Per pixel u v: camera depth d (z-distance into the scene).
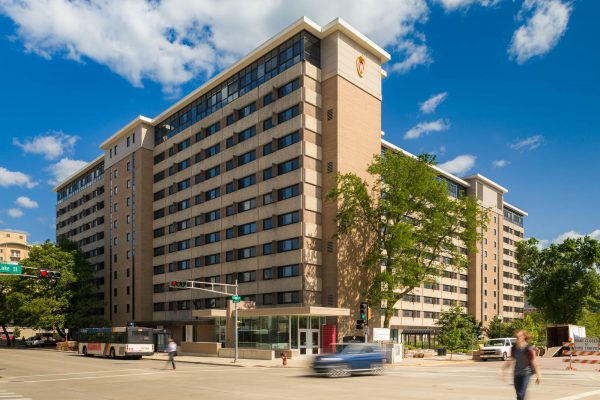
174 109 75.56
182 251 70.75
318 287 53.12
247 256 59.59
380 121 60.00
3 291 79.50
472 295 95.06
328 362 24.94
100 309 86.62
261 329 47.62
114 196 86.25
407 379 23.98
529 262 75.12
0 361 40.62
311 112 55.12
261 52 60.50
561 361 43.34
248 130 61.91
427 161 48.88
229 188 63.72
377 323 56.00
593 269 71.06
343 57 56.19
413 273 46.31
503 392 18.17
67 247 84.75
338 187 52.38
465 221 49.38
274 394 17.89
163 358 45.06
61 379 25.12
